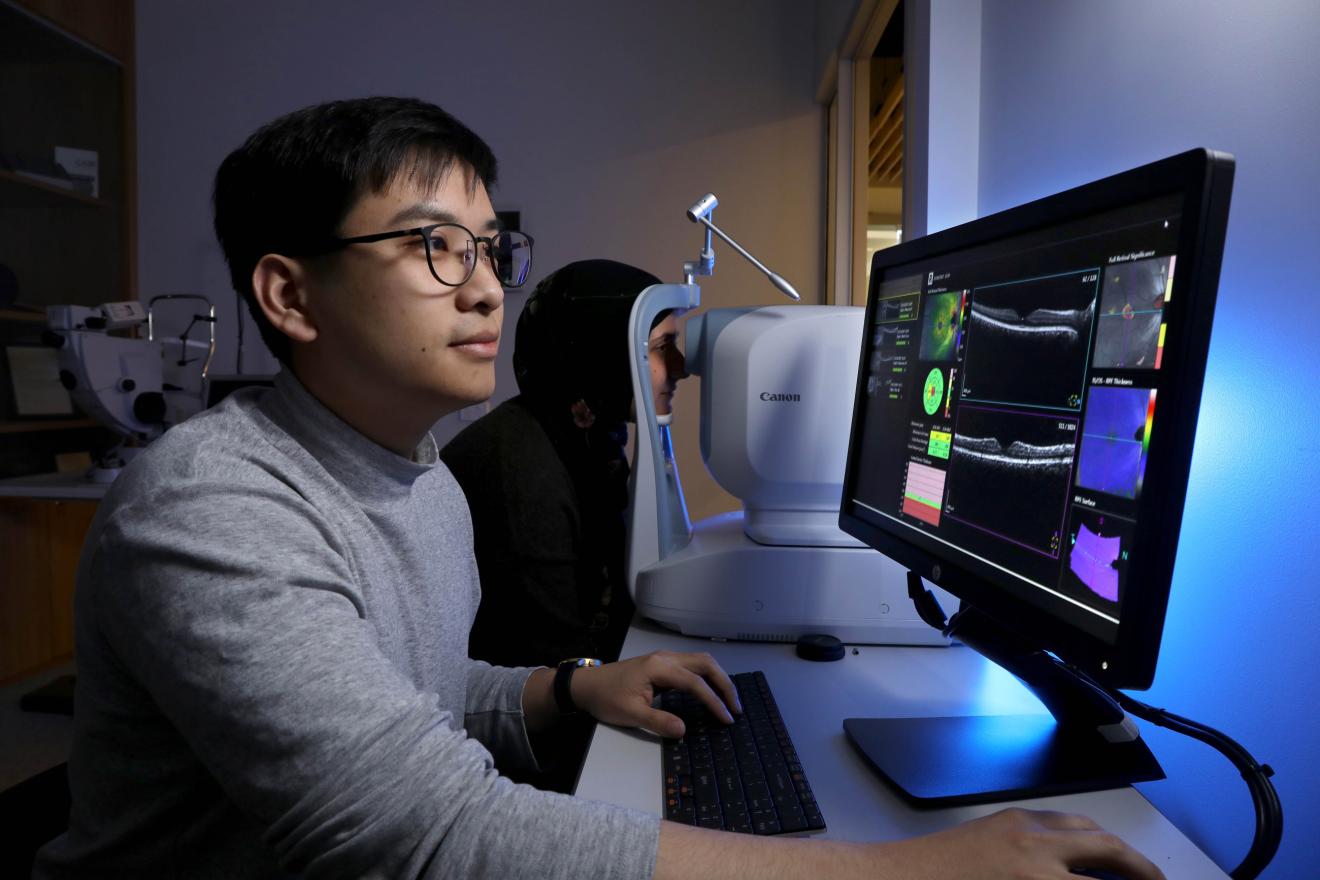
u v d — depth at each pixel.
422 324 0.64
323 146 0.62
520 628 1.25
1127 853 0.47
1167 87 0.82
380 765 0.48
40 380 3.10
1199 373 0.49
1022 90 1.23
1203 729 0.60
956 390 0.78
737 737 0.76
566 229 3.43
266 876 0.61
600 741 0.77
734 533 1.25
